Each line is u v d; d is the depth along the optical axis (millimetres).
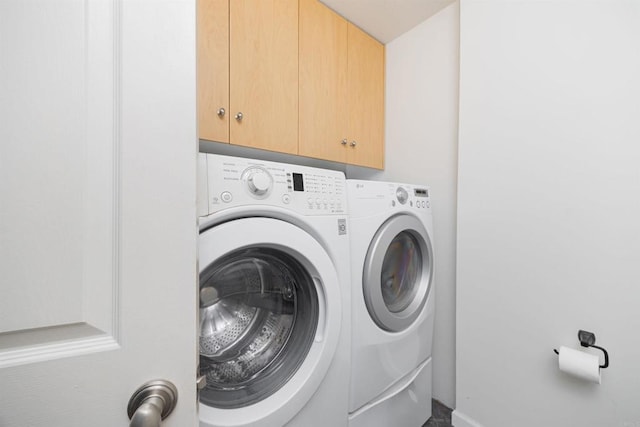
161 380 370
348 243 825
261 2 1068
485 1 1036
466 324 1103
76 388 333
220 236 562
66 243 336
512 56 960
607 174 759
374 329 887
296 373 697
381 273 991
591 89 787
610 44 753
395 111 1561
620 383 738
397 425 985
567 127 834
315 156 1260
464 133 1106
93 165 348
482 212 1049
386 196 962
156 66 374
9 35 315
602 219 769
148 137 367
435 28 1356
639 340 709
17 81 318
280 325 775
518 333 947
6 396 312
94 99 349
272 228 640
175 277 381
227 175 602
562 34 844
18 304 317
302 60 1198
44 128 327
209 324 677
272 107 1106
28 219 321
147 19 373
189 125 391
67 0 342
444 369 1300
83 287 343
